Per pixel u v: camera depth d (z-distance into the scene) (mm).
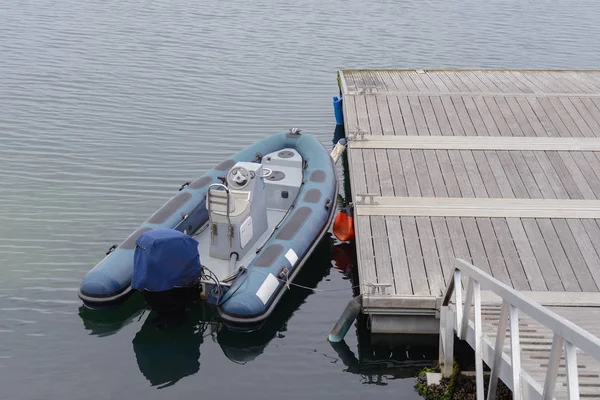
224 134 13922
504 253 8688
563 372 5418
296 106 15578
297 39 20203
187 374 7625
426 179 10430
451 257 8609
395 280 8164
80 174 11977
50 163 12312
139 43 19125
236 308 8086
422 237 8984
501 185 10273
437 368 7590
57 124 13906
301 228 9359
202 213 9984
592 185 10289
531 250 8742
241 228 8984
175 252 8102
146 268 8109
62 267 9367
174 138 13609
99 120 14211
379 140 11680
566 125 12289
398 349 8086
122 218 10625
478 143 11562
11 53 17766
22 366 7621
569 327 4121
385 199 9852
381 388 7465
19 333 8156
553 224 9266
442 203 9766
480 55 19375
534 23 22922
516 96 13594
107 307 8430
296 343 8219
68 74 16578
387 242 8867
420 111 12891
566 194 10039
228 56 18516
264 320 8227
